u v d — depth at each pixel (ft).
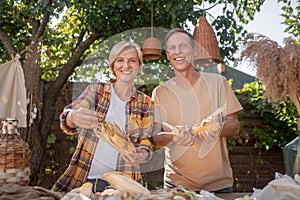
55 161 10.87
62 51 11.48
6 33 10.89
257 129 12.26
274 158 12.44
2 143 4.10
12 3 10.46
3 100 9.07
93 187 3.83
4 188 3.34
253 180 12.21
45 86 10.79
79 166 4.04
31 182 10.12
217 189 5.10
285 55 4.47
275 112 11.17
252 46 4.69
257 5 9.59
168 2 9.09
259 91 11.91
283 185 3.55
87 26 10.40
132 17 9.95
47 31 11.16
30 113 9.59
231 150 12.16
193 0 9.19
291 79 4.47
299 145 4.43
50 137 10.68
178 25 9.32
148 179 5.32
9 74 9.18
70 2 9.49
